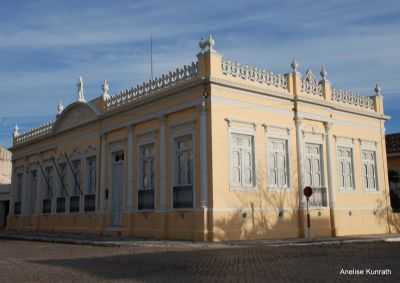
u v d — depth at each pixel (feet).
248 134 60.70
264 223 60.39
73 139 86.99
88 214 79.56
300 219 64.95
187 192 59.00
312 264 32.50
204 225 55.31
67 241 62.95
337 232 69.72
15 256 43.34
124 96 73.00
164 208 62.08
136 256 40.11
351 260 35.09
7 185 120.57
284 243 52.65
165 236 61.31
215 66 58.23
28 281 26.61
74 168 86.84
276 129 64.28
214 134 56.85
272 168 63.46
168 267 31.55
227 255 39.99
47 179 96.22
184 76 61.31
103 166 76.48
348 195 73.82
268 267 31.01
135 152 69.56
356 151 77.00
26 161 104.68
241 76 60.95
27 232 92.73
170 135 62.80
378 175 80.33
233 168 58.80
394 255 39.29
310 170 68.95
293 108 67.15
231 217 56.95
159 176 63.93
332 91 73.87
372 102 81.76
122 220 71.26
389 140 102.99
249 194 59.36
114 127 74.28
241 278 26.14
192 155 59.36
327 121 71.51
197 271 29.35
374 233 76.89
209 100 57.31
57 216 89.61
